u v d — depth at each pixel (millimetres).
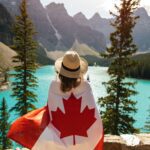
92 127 2641
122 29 22469
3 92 73562
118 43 22750
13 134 2654
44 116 2691
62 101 2607
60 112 2605
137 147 4594
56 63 2613
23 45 27453
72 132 2602
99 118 2676
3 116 25078
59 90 2617
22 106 27281
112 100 22547
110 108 22734
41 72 156000
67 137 2596
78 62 2488
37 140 2621
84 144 2625
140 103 72000
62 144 2594
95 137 2652
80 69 2549
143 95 86375
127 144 4637
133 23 22578
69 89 2584
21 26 27578
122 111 22828
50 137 2605
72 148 2600
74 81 2551
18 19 27547
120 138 4848
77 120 2613
